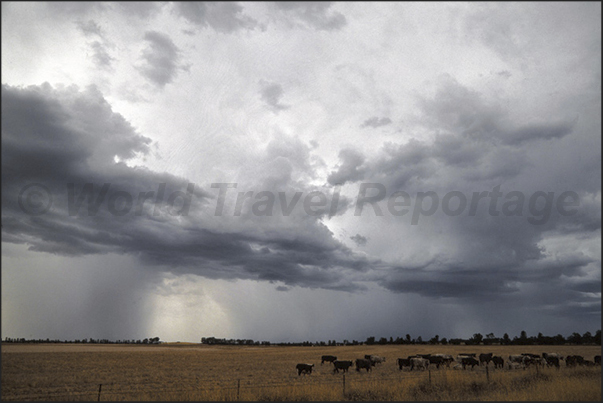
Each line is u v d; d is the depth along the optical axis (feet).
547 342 602.85
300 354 354.13
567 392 72.95
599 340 577.84
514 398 70.95
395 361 245.65
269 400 76.74
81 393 94.43
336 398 77.92
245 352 402.11
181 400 75.97
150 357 274.77
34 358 240.94
